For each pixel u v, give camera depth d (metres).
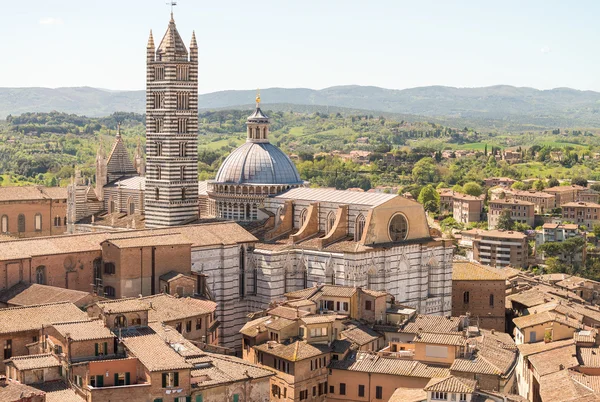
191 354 162.00
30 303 182.12
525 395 189.62
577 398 155.25
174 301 187.88
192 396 151.38
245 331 188.12
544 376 175.50
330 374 180.38
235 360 167.25
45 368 150.12
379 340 195.88
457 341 178.88
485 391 157.75
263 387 161.38
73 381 148.75
